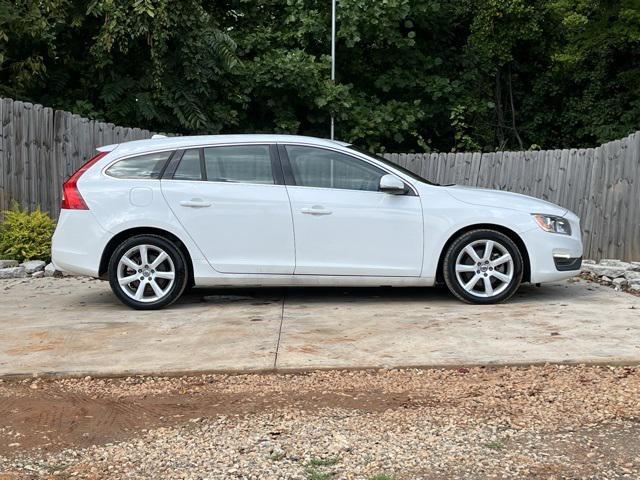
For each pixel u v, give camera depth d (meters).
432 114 14.97
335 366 5.10
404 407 4.39
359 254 7.00
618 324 6.16
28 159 9.89
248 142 7.16
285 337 5.89
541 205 7.20
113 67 12.61
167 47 12.48
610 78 16.47
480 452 3.73
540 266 7.05
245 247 6.98
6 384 4.96
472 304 7.08
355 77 15.20
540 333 5.88
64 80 12.91
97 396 4.71
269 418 4.25
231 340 5.82
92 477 3.53
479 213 6.98
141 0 11.52
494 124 17.12
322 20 14.23
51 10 11.73
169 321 6.54
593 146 17.23
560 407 4.35
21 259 9.45
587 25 15.50
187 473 3.55
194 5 12.29
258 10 15.12
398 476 3.47
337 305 7.20
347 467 3.58
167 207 6.94
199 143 7.16
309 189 7.04
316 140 7.23
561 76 16.97
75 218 6.94
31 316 6.80
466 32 16.44
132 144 7.22
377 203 7.00
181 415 4.34
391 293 7.84
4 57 11.74
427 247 7.00
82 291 8.12
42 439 4.02
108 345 5.73
